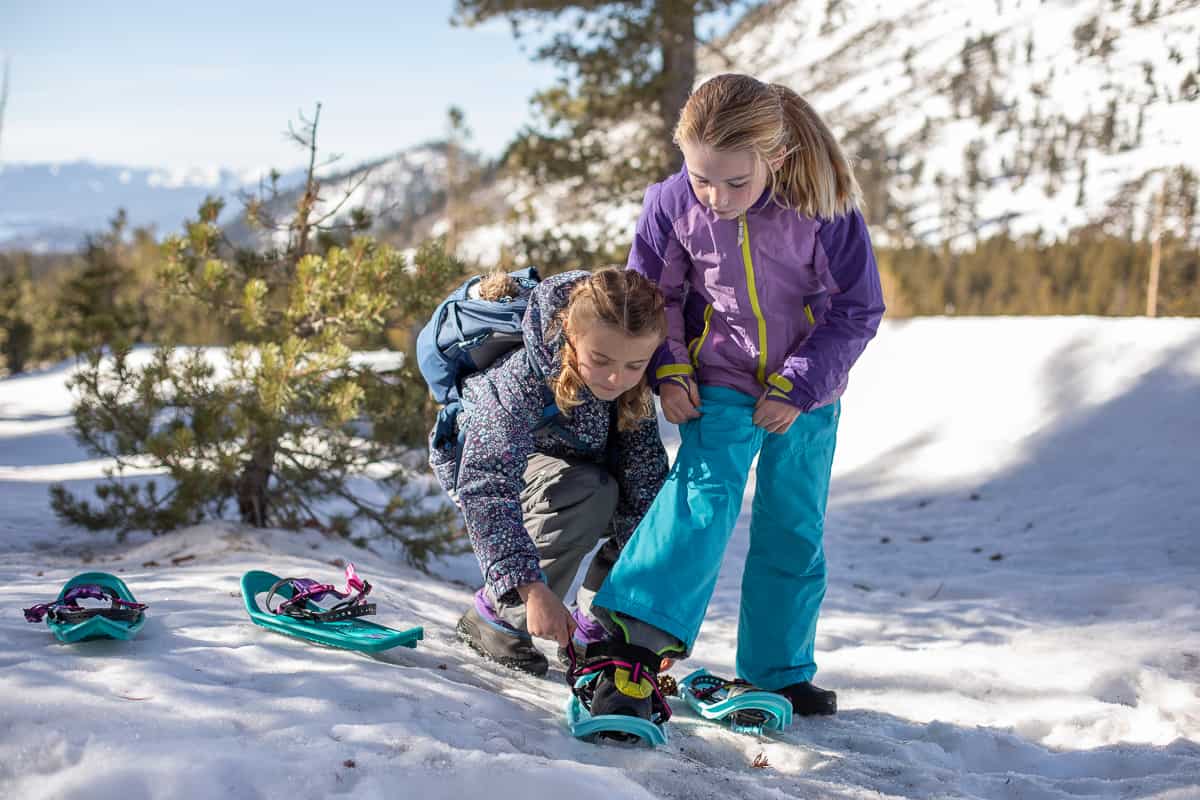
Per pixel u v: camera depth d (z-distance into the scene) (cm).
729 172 214
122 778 163
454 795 172
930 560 608
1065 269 8181
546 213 1333
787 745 243
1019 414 858
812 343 240
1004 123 19550
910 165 18750
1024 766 263
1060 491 716
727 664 376
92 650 228
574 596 499
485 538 225
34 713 182
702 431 238
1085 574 529
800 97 233
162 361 492
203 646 240
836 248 238
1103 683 337
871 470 860
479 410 236
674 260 246
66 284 2448
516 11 1301
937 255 8669
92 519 491
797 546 266
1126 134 17725
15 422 1274
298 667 230
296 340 481
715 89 216
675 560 223
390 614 319
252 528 491
